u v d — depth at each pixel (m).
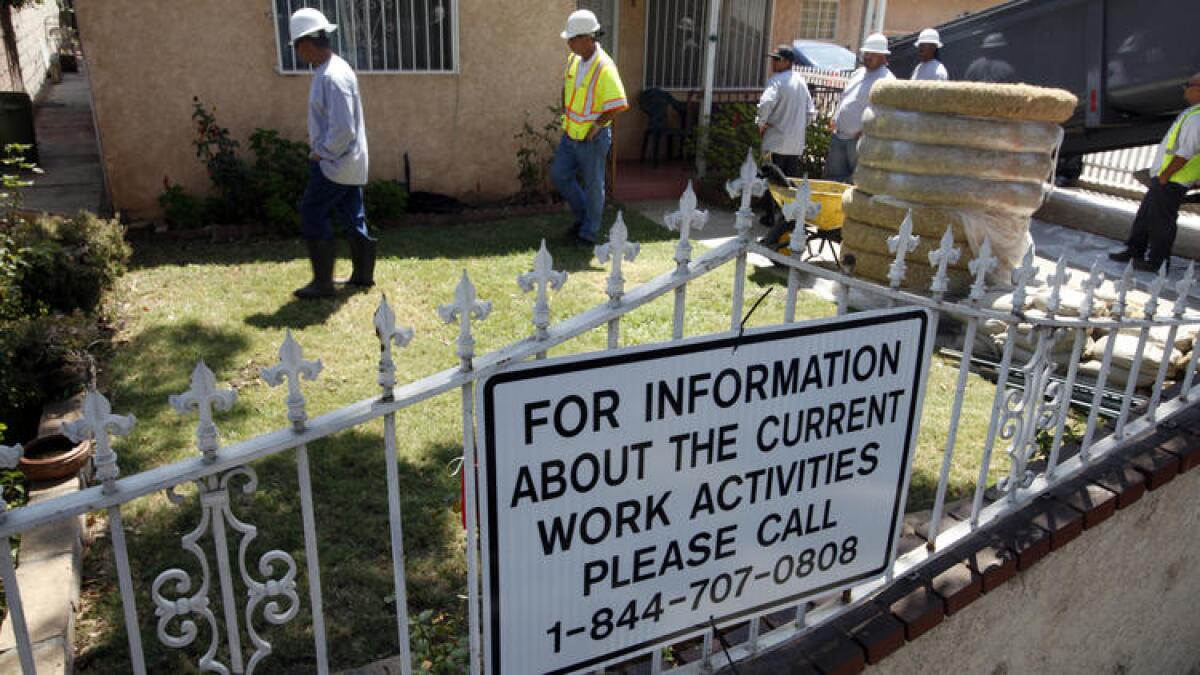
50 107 16.81
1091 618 4.03
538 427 2.02
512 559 2.11
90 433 1.62
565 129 8.20
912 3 16.17
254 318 6.17
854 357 2.42
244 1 8.52
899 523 2.78
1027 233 6.43
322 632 2.00
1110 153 11.39
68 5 22.89
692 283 7.23
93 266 6.05
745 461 2.35
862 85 8.88
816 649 2.72
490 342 5.87
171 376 5.19
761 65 13.70
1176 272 8.36
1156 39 7.93
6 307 5.18
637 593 2.32
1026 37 9.07
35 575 3.18
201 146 8.43
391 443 1.92
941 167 6.18
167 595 3.33
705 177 11.24
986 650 3.46
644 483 2.21
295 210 8.34
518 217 9.60
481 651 2.79
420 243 8.31
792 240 2.24
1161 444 4.00
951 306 2.57
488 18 9.58
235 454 1.74
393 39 9.30
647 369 2.10
